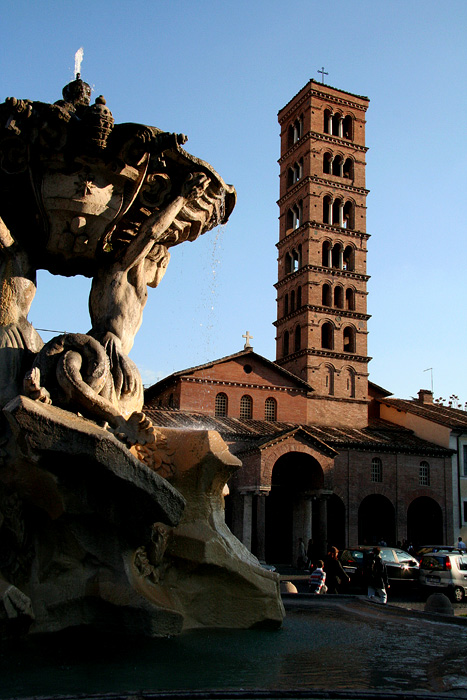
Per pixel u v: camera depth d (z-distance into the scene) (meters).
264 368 60.16
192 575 7.79
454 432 57.88
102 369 7.99
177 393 57.69
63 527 6.91
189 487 8.05
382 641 7.79
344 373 64.44
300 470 50.84
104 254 9.10
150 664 5.91
